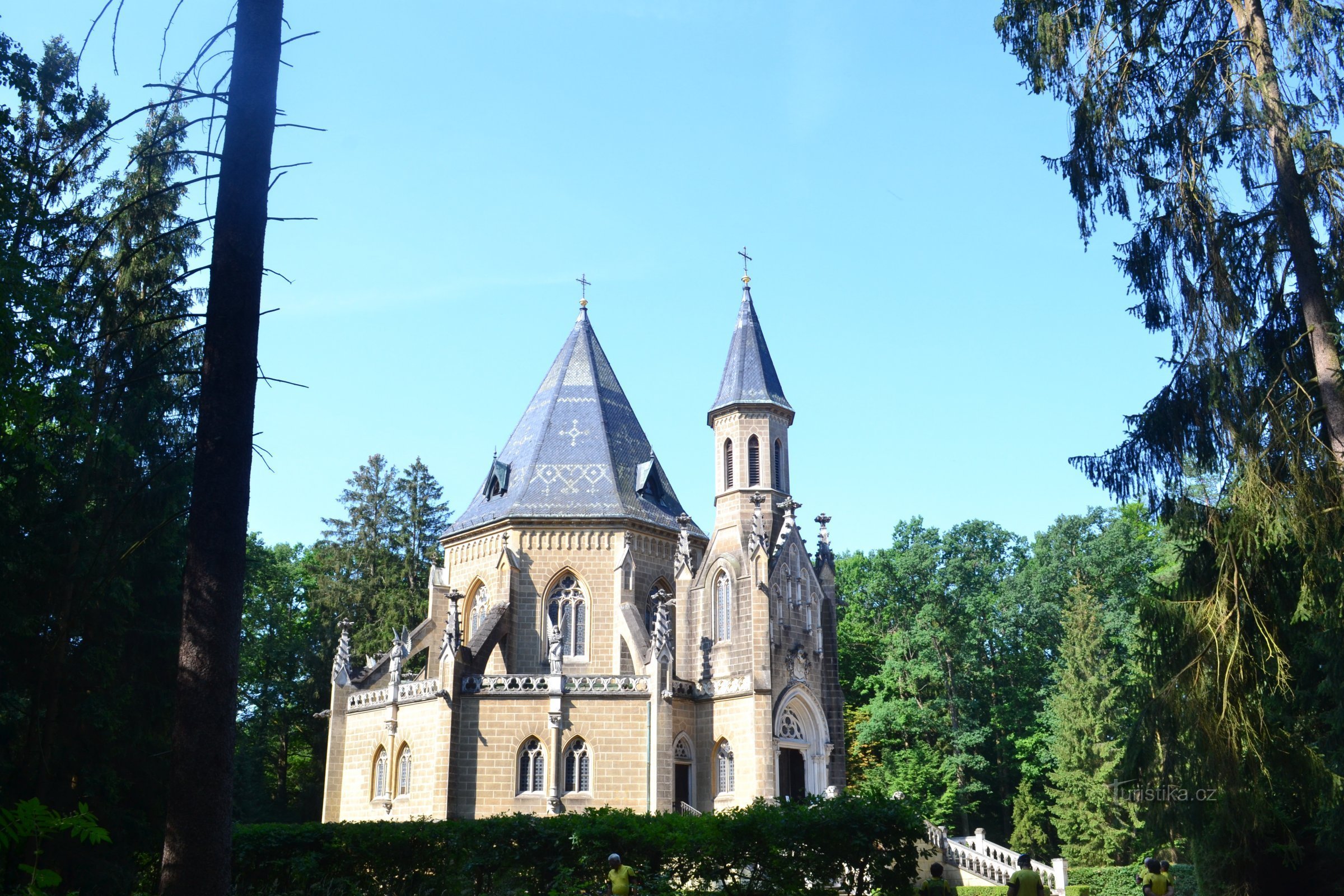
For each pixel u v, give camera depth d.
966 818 72.88
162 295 27.41
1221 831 24.41
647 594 57.09
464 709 48.06
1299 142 24.33
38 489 30.27
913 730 73.25
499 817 26.38
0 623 29.30
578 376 62.81
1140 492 26.45
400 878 25.47
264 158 16.48
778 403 56.38
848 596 88.56
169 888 14.14
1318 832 24.22
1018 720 76.00
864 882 23.62
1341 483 23.12
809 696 51.75
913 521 81.12
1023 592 77.56
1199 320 24.89
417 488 86.69
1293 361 25.48
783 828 23.47
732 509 54.31
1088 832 60.38
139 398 31.53
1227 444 24.59
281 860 24.42
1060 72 26.97
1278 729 23.75
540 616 55.16
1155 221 26.08
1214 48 25.64
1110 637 70.19
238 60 16.56
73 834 9.70
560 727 47.78
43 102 29.45
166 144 28.92
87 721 31.42
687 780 50.81
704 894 23.31
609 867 23.97
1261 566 25.34
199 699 14.75
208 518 15.28
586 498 57.16
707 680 51.75
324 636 79.50
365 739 54.00
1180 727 23.89
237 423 15.69
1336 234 24.39
